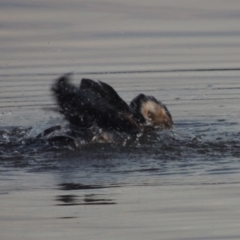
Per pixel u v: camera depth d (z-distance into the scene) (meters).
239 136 36.41
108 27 64.75
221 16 68.56
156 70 53.62
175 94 47.22
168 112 39.12
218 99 45.66
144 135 35.47
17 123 40.75
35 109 43.72
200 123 40.03
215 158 31.91
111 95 36.16
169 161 31.52
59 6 71.56
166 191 27.47
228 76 51.47
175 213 25.20
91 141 34.41
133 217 24.84
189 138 35.59
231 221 24.44
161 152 32.91
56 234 23.52
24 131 38.22
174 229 23.86
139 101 38.66
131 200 26.30
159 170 30.19
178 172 29.86
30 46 59.75
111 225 24.25
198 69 53.56
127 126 35.59
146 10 70.25
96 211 25.52
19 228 24.09
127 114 36.00
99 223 24.41
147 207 25.77
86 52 58.44
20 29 63.97
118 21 66.38
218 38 62.03
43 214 25.28
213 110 43.09
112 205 26.06
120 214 25.12
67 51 58.69
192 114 42.31
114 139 34.75
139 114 37.50
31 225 24.34
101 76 51.88
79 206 25.91
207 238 23.05
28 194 27.34
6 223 24.56
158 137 35.31
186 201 26.17
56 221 24.66
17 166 31.06
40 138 35.09
